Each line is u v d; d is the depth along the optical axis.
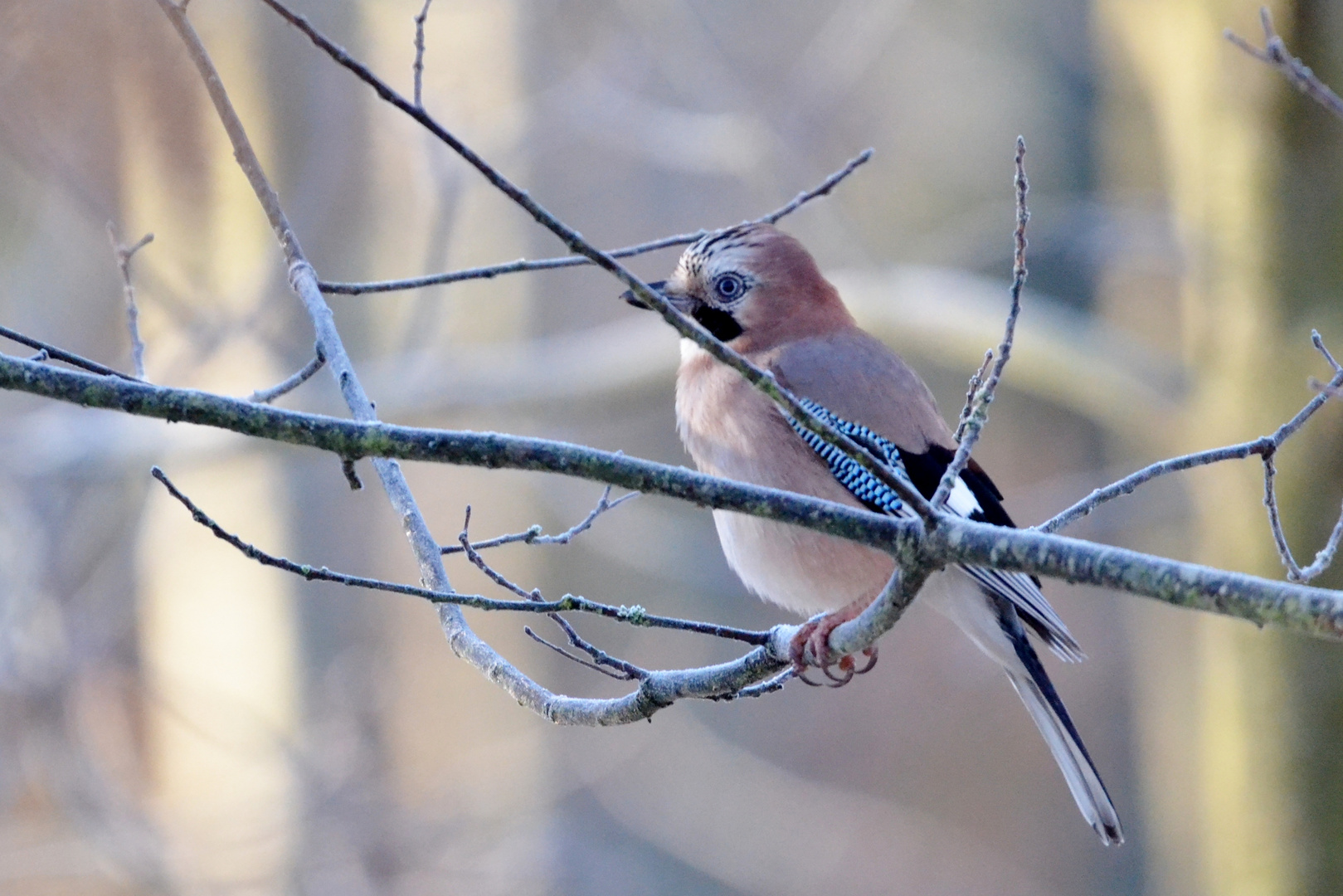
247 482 14.02
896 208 18.69
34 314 12.98
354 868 12.16
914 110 18.98
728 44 16.16
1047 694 6.51
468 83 13.71
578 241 3.51
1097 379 11.74
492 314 14.66
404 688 14.79
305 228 12.19
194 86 9.78
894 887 16.84
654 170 14.49
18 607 11.28
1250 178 9.41
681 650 14.52
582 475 3.93
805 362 6.95
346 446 3.98
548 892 13.77
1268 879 9.54
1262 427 9.38
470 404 12.66
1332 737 9.33
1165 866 15.52
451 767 13.86
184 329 11.32
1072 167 18.59
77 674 11.69
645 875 14.58
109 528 12.59
